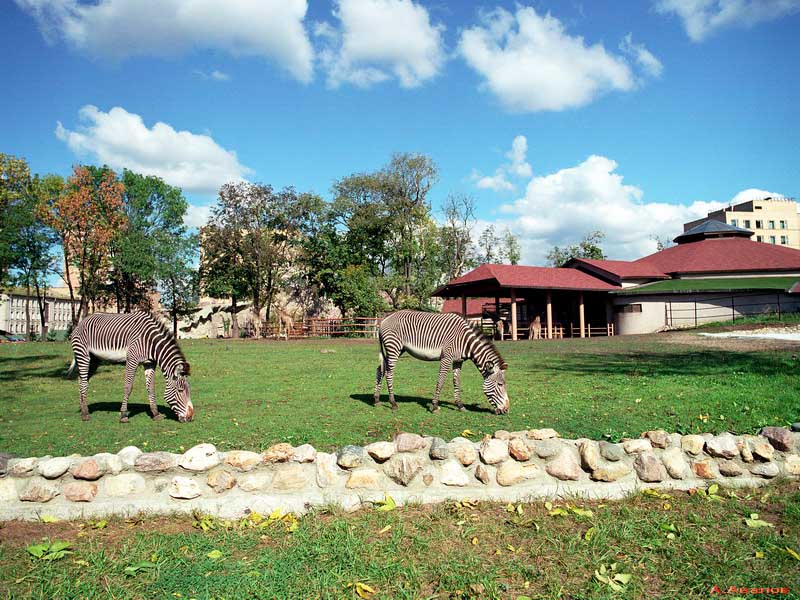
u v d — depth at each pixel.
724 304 35.44
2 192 36.91
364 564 4.18
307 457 5.50
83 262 44.25
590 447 5.73
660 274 40.84
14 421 9.41
